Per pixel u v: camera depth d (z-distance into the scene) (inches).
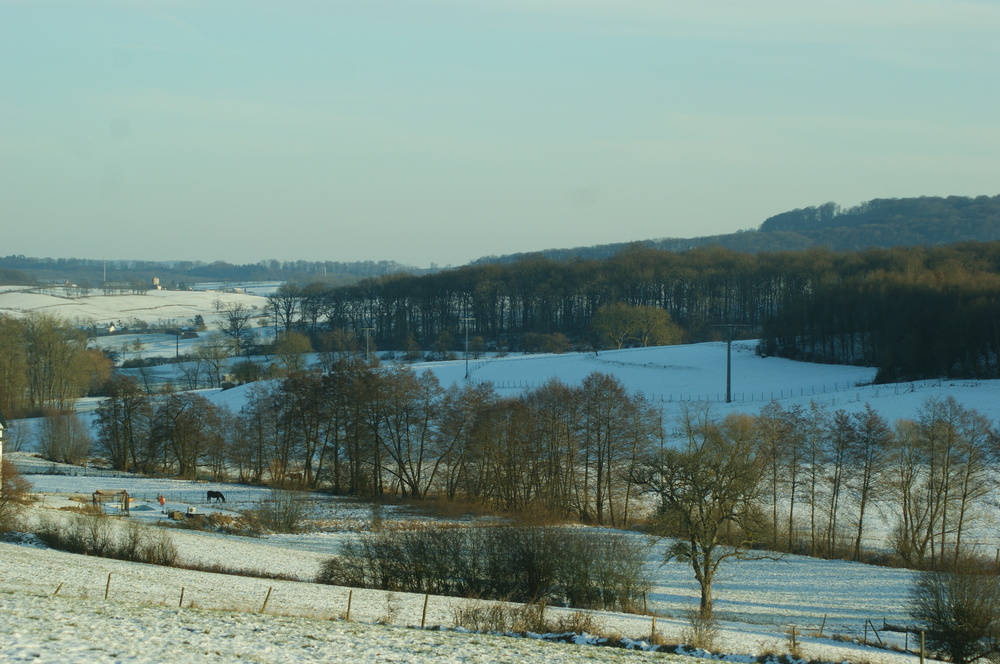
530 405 4859.7
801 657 1952.5
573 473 4562.0
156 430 5664.4
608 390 4579.2
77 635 1451.8
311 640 1606.8
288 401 5506.9
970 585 2293.3
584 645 1823.3
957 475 3791.8
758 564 3577.8
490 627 2011.6
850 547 3843.5
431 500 4773.6
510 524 3110.2
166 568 2689.5
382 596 2442.2
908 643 2425.0
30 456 6151.6
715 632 2170.3
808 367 7421.3
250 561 2970.0
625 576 2736.2
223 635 1573.6
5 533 3009.4
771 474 4052.7
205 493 4798.2
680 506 2844.5
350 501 4702.3
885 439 3932.1
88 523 3019.2
